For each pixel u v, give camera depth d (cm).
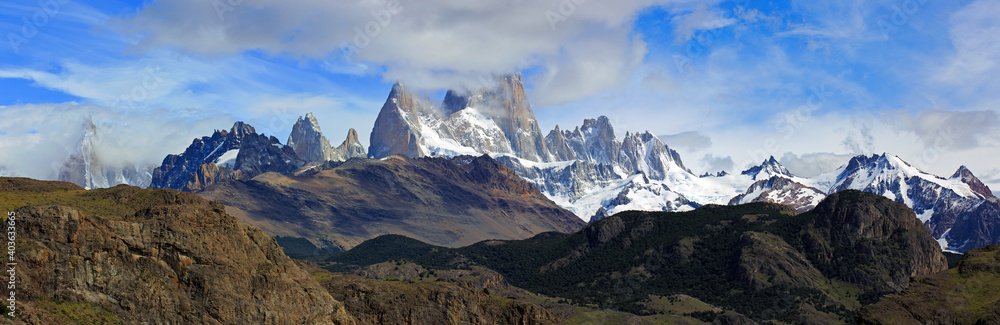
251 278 17375
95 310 15500
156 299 16125
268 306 17275
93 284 15712
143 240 16512
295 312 17812
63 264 15525
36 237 15600
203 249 17000
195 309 16375
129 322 15688
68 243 15725
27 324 14325
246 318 16850
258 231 18488
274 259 18400
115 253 16125
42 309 14862
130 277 16088
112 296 15812
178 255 16662
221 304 16588
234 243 17588
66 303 15338
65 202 18150
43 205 15925
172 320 16125
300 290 18150
